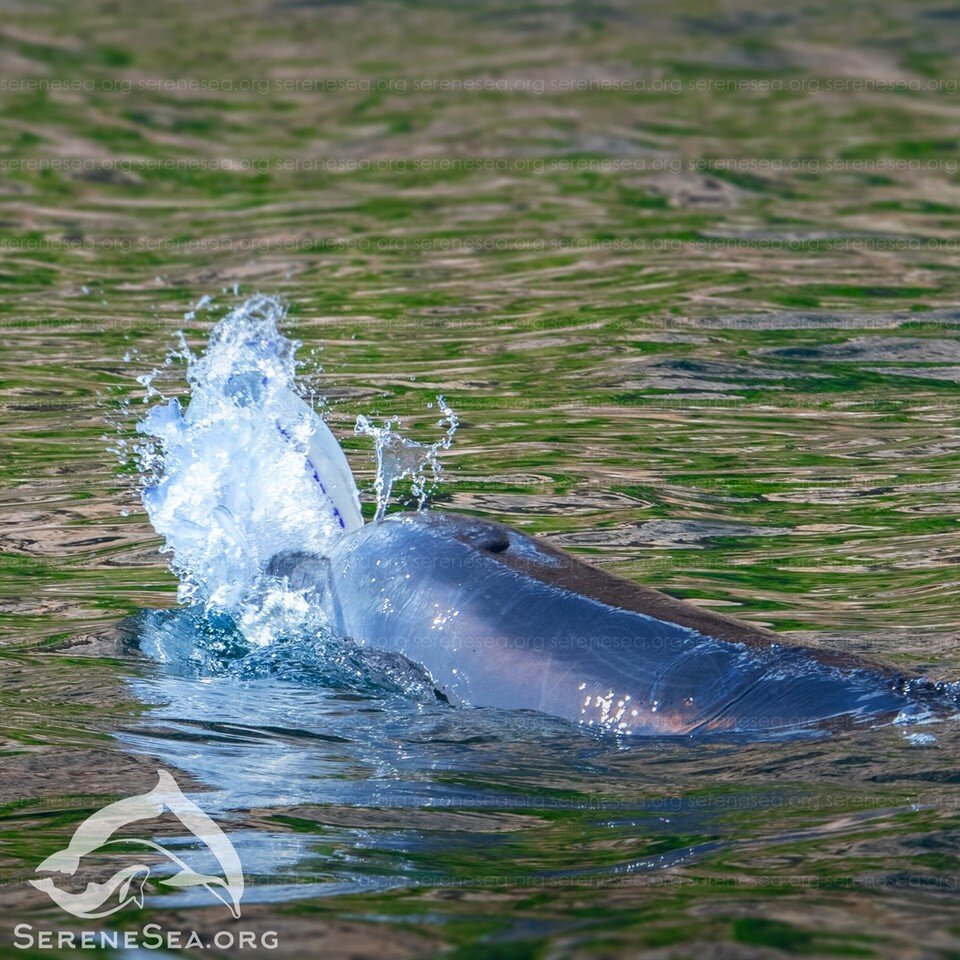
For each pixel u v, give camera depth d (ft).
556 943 34.09
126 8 338.34
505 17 335.67
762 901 36.81
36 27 312.09
